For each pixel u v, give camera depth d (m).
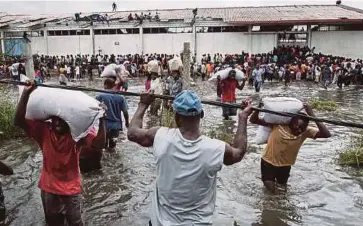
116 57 33.72
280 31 32.38
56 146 3.84
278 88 22.09
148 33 34.19
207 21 32.50
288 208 4.90
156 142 2.68
